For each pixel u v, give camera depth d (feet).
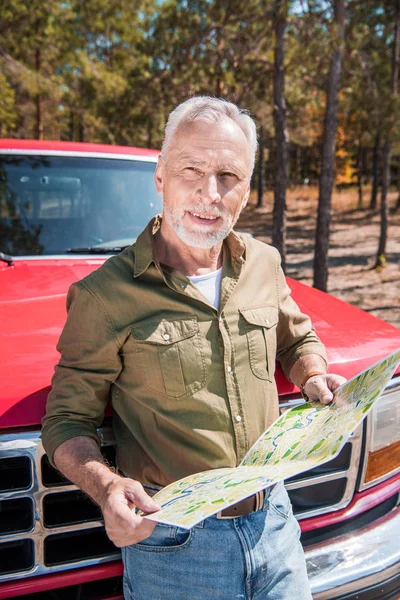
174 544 5.20
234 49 40.81
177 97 42.45
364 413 4.79
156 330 5.23
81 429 5.16
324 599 6.04
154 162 11.37
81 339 5.26
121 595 5.80
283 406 6.31
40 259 9.31
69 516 5.55
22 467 5.45
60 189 10.36
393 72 45.68
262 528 5.37
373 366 5.40
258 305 5.74
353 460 6.49
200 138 5.31
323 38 32.63
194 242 5.46
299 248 60.44
